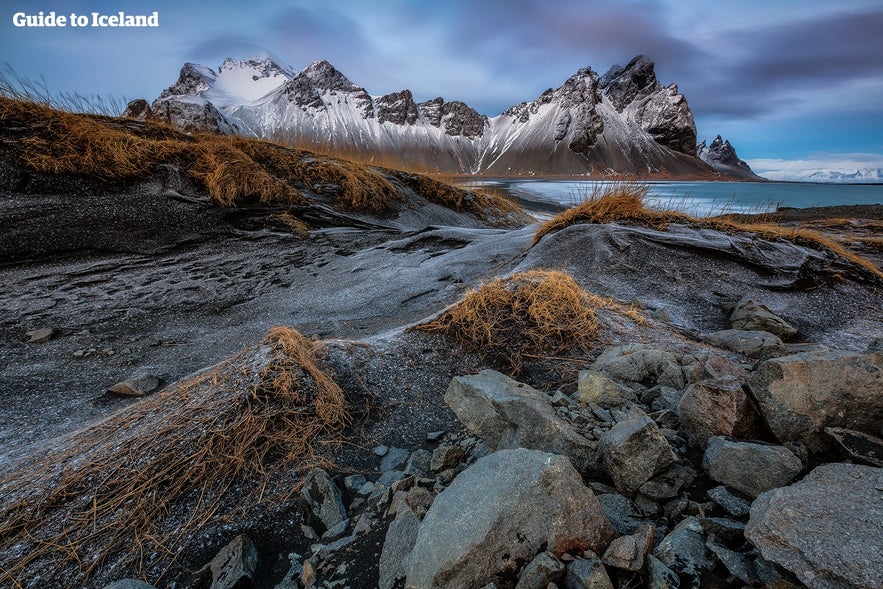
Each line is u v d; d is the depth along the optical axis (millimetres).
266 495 2076
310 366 2850
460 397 2344
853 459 1576
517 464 1516
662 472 1737
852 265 5230
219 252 7441
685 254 5336
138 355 4094
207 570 1721
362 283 6098
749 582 1199
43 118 7914
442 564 1296
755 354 3281
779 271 4957
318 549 1763
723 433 1869
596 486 1785
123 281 6031
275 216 8766
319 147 13500
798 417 1756
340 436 2504
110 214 7156
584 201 6859
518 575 1305
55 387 3441
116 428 2506
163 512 1960
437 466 2170
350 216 10164
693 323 4156
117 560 1758
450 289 5582
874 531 1112
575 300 3842
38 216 6562
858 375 1743
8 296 5297
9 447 2586
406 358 3330
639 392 2619
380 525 1815
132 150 8211
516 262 5930
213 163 8828
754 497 1564
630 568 1286
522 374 3123
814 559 1082
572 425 2152
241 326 4887
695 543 1371
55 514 1922
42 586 1650
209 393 2639
